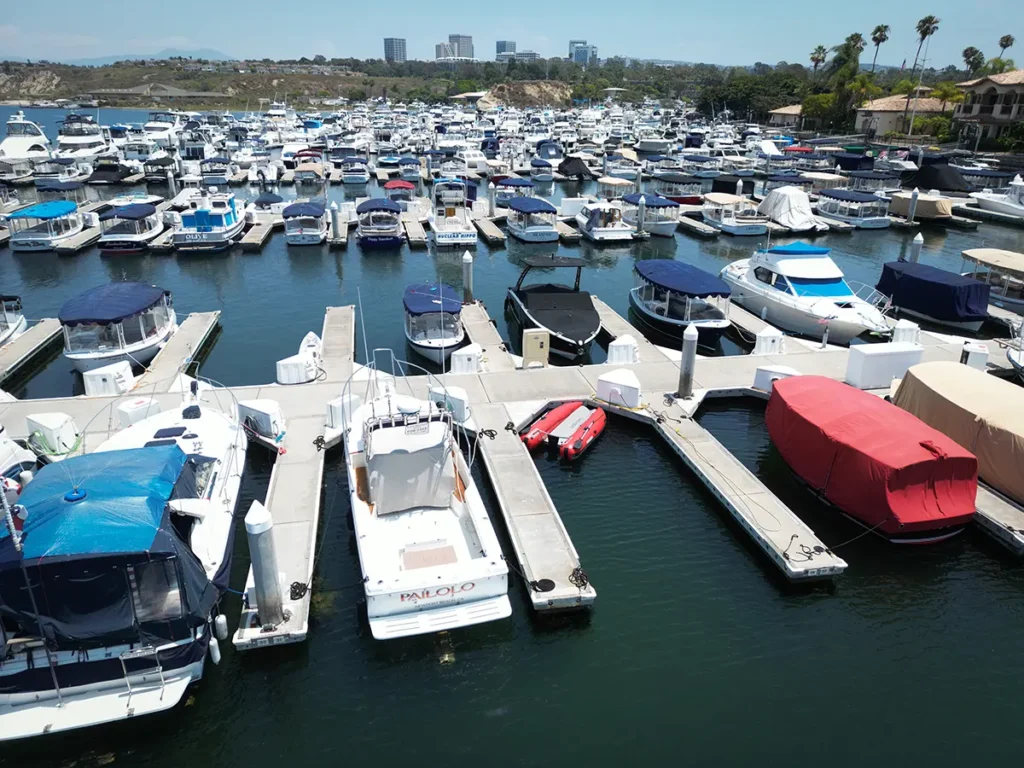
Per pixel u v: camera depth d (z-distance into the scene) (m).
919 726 12.70
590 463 20.75
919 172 69.00
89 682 12.15
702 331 28.95
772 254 33.00
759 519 17.47
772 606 15.45
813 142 99.62
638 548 17.19
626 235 49.28
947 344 28.83
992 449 18.45
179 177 68.88
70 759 11.95
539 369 25.48
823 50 139.50
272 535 13.06
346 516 18.02
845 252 49.12
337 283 39.06
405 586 13.53
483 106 183.38
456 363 24.94
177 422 19.00
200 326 30.16
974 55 127.69
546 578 15.16
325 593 15.42
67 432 19.67
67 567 11.55
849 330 29.30
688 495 19.38
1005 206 59.00
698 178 68.19
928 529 16.81
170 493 13.79
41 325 30.30
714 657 14.09
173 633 12.30
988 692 13.46
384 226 47.12
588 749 12.14
